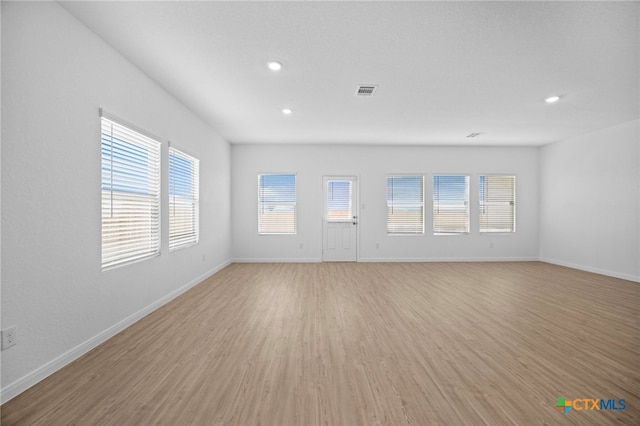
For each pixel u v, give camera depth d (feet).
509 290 14.03
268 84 11.35
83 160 7.76
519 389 6.23
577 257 19.15
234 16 7.41
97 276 8.27
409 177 22.13
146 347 8.12
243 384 6.38
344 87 11.63
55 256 6.92
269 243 21.57
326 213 21.89
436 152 22.04
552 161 20.98
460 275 17.30
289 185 21.67
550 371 6.92
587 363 7.29
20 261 6.10
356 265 20.49
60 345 7.06
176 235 13.12
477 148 22.11
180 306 11.67
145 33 8.14
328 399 5.88
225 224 19.97
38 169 6.49
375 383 6.43
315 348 8.07
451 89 11.84
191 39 8.43
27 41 6.23
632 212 15.96
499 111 14.42
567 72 10.39
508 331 9.24
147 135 10.58
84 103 7.79
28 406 5.62
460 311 11.08
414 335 8.93
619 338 8.72
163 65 9.91
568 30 7.98
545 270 18.69
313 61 9.63
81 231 7.70
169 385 6.33
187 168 14.25
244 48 8.87
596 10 7.19
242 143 21.29
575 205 19.25
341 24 7.73
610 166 17.04
